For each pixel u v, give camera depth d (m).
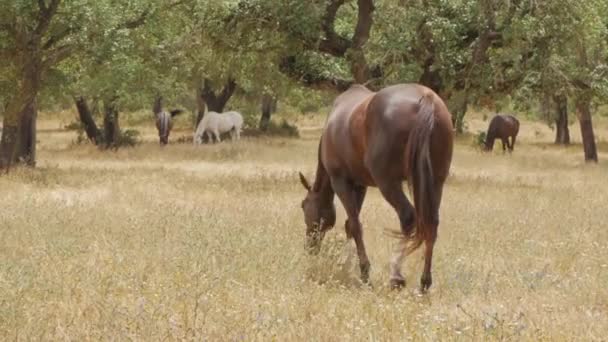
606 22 28.20
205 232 11.80
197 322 7.15
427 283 8.43
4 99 25.66
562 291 8.79
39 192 18.98
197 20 24.72
